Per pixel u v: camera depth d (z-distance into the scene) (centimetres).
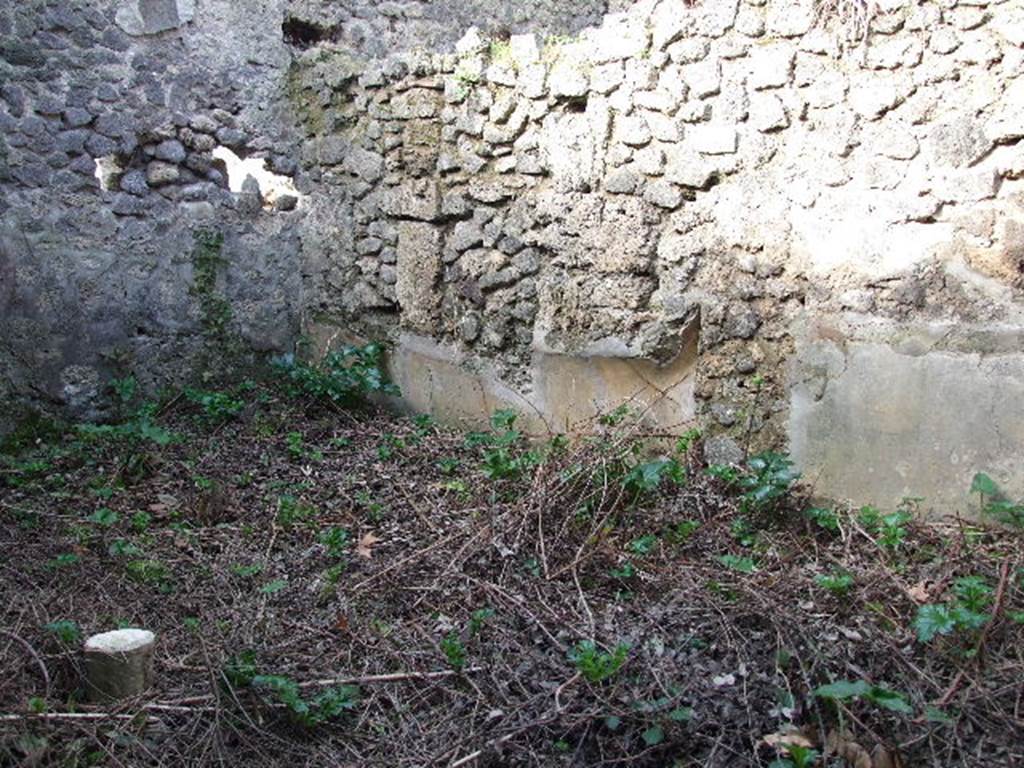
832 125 427
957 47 395
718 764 282
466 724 306
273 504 473
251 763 294
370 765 292
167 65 575
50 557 407
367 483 496
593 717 298
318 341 634
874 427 429
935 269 408
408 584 388
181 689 314
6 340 540
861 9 412
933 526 407
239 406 577
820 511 415
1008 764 270
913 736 282
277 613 369
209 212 598
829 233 433
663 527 418
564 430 527
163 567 400
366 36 624
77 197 555
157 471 511
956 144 398
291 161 623
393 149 573
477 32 536
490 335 551
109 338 572
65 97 545
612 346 503
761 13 439
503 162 531
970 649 312
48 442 552
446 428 571
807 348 444
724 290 466
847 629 331
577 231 506
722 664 322
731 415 468
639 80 475
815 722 293
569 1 686
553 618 351
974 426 404
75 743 287
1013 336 391
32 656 318
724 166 459
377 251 595
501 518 418
